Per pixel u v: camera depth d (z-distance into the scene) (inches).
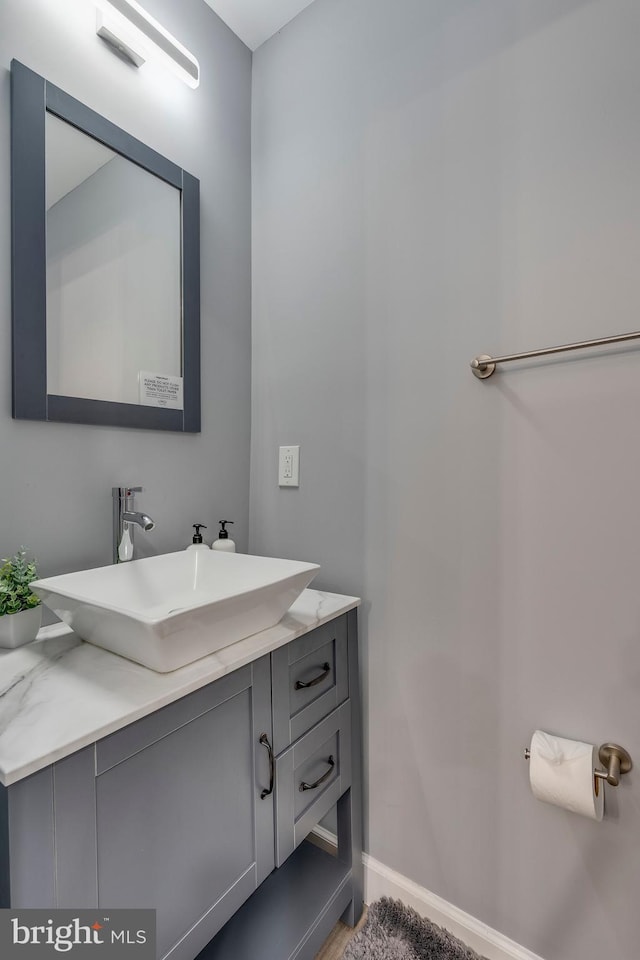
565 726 37.8
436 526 44.4
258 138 59.1
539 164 37.9
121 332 44.9
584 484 36.6
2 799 21.3
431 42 43.7
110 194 43.8
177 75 47.5
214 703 30.8
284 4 53.2
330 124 51.6
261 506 58.8
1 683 28.1
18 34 36.8
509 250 39.6
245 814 33.5
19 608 33.8
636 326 34.2
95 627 30.9
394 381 46.9
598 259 35.5
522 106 38.6
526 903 39.9
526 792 39.8
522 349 39.1
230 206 56.6
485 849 42.1
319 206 52.6
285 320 56.2
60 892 22.6
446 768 44.3
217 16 54.4
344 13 50.3
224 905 31.6
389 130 46.8
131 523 41.2
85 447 42.3
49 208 38.9
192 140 51.6
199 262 52.4
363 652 49.6
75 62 40.5
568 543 37.4
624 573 35.2
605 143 35.0
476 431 41.8
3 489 36.7
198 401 52.4
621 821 35.5
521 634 39.8
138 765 26.1
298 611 42.7
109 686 27.9
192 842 29.4
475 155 41.3
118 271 44.5
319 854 49.0
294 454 55.3
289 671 37.6
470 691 42.6
